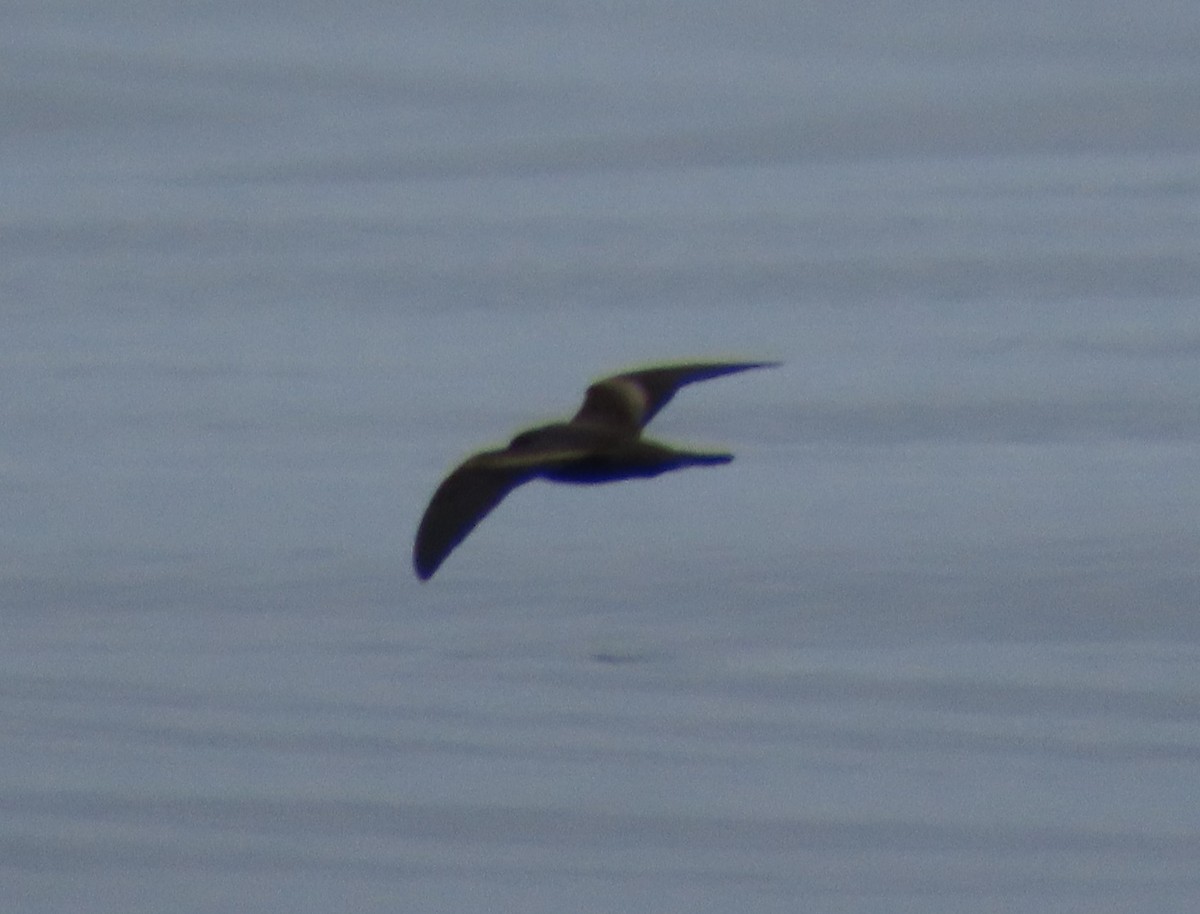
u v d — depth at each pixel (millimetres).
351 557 15375
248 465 17422
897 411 18391
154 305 22641
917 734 12430
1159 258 23016
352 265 24078
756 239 24672
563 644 13789
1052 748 12211
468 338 21125
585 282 23141
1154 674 13141
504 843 11336
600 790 11852
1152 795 11641
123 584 15039
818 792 11758
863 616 14102
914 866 10992
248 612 14477
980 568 14789
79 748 12531
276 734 12680
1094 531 15469
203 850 11406
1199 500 16000
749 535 15445
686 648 13719
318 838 11469
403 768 12148
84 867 11273
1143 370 19234
